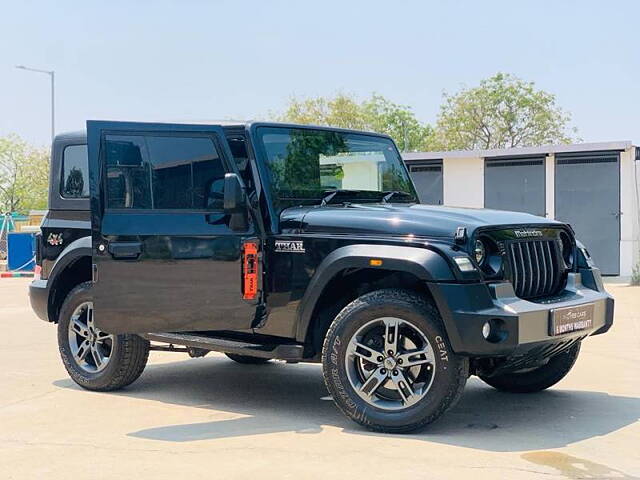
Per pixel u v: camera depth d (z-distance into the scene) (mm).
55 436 5188
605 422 5508
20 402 6180
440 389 4980
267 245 5598
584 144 18484
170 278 5633
